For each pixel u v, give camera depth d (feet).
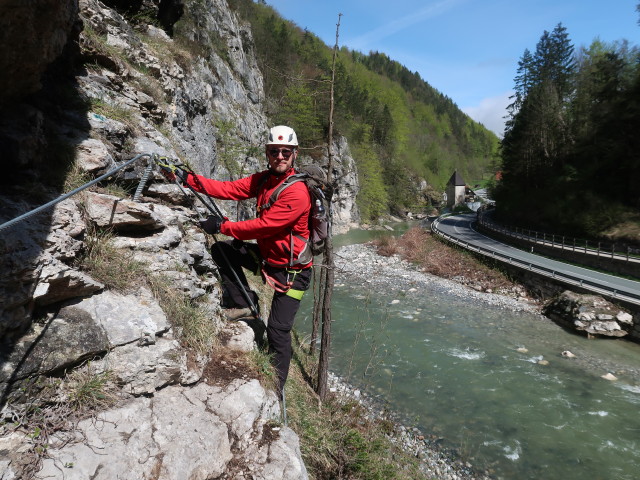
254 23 169.27
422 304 60.70
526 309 60.70
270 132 9.24
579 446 26.86
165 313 10.12
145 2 37.86
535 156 139.33
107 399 7.78
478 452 25.91
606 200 99.45
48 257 7.78
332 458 15.30
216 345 11.28
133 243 11.22
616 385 35.70
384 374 35.27
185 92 37.83
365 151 196.54
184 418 8.42
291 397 16.61
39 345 7.27
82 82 17.34
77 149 11.99
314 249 10.38
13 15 7.30
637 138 95.86
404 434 26.63
